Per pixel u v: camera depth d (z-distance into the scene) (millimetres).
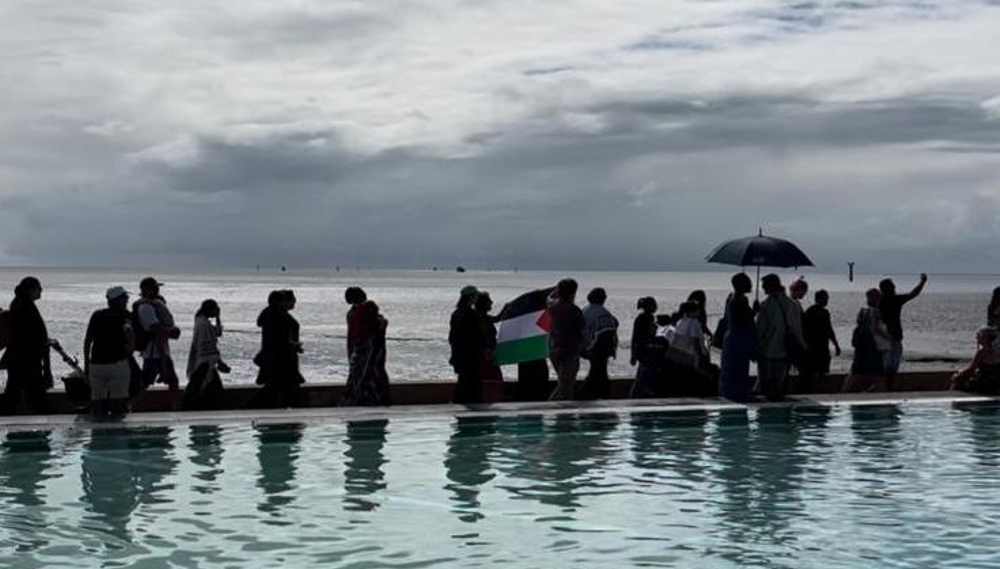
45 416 14484
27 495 10969
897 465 12867
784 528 10039
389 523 10086
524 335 17453
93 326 14586
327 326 79062
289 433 14305
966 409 17062
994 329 18281
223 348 51500
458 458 13000
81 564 8766
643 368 17719
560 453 13398
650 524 10141
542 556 9141
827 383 19547
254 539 9508
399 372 40969
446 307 126750
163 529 9789
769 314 17141
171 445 13430
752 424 15523
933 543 9578
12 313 15297
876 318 18469
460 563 8930
